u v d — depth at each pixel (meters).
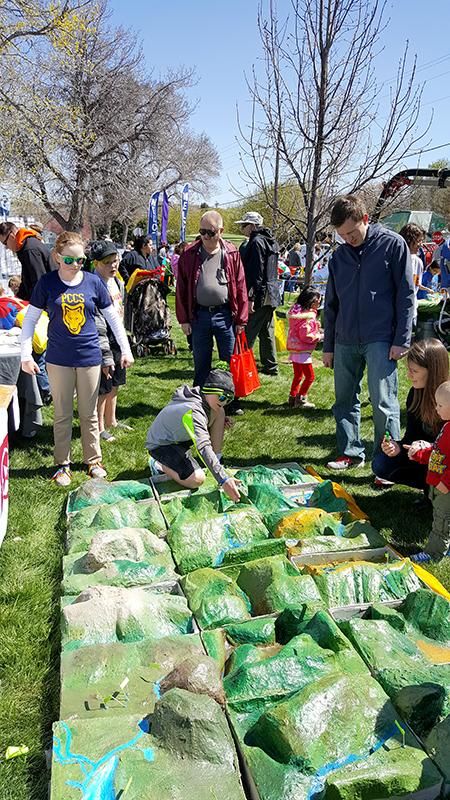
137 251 10.53
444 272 12.21
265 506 4.12
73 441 5.93
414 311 4.80
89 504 4.29
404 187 9.09
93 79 26.03
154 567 3.39
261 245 7.88
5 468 4.15
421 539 4.15
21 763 2.37
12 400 5.02
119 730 2.22
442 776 2.02
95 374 4.90
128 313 10.51
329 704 2.24
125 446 5.81
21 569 3.71
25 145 21.56
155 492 4.41
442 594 3.20
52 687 2.78
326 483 4.34
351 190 7.85
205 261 5.71
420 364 4.05
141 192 30.27
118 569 3.34
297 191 9.14
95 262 5.53
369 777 1.96
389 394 4.80
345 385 5.17
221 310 5.83
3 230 6.63
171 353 10.73
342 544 3.62
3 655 2.97
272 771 2.09
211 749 2.10
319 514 3.88
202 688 2.36
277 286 8.14
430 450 3.86
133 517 3.91
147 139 29.61
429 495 3.99
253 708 2.39
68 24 17.89
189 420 4.20
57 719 2.60
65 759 2.11
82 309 4.73
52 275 4.73
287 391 8.02
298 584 3.15
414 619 2.97
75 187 26.12
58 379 4.84
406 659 2.64
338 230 4.70
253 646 2.75
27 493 4.74
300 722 2.17
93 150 28.14
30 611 3.31
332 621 2.75
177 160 34.78
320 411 7.11
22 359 4.73
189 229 44.72
